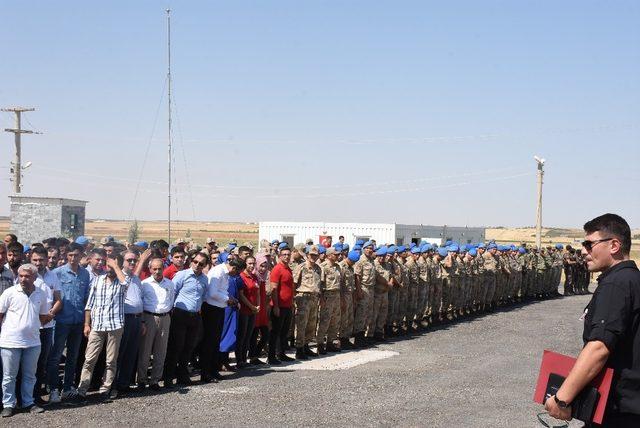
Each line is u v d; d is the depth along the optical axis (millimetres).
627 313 4012
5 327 8891
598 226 4363
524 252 28859
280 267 13484
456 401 10195
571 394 4043
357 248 18781
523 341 17172
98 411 9141
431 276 19938
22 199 32062
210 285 11344
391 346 16203
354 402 9930
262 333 13672
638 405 4012
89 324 9766
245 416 8938
